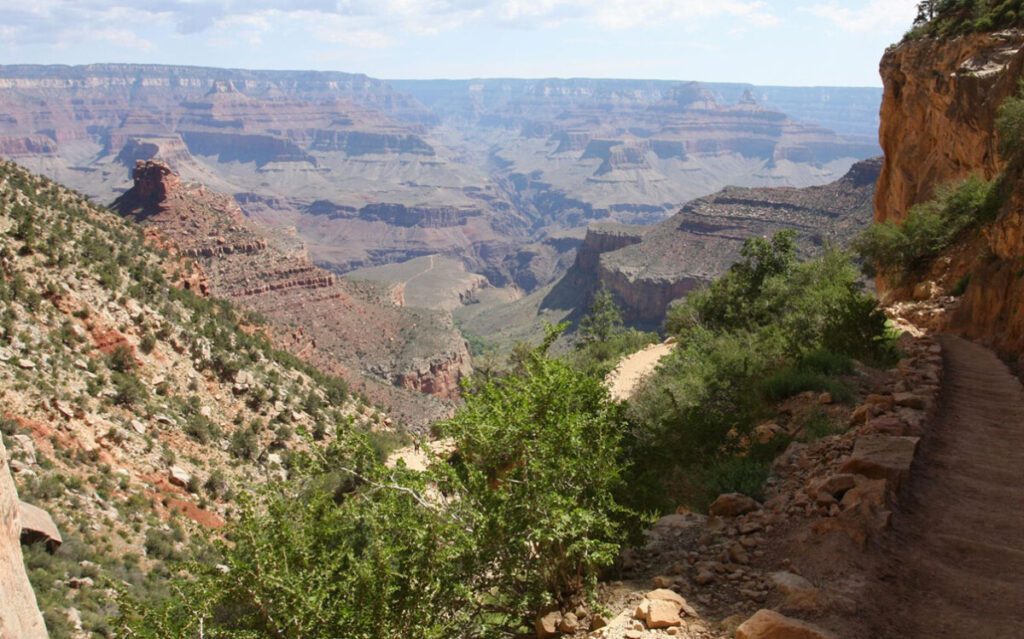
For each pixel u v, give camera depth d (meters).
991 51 48.03
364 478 8.68
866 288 54.19
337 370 96.06
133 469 32.91
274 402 49.28
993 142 41.91
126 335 43.38
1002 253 27.34
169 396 41.75
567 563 8.38
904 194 58.62
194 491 34.84
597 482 8.72
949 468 11.42
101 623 19.23
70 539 23.83
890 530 8.95
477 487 7.96
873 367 20.95
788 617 7.00
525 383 9.54
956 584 7.80
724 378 21.27
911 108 58.69
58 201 59.28
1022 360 21.62
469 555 7.86
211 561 27.41
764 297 39.12
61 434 31.28
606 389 10.26
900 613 7.30
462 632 7.94
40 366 34.62
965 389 17.89
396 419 91.56
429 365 143.75
